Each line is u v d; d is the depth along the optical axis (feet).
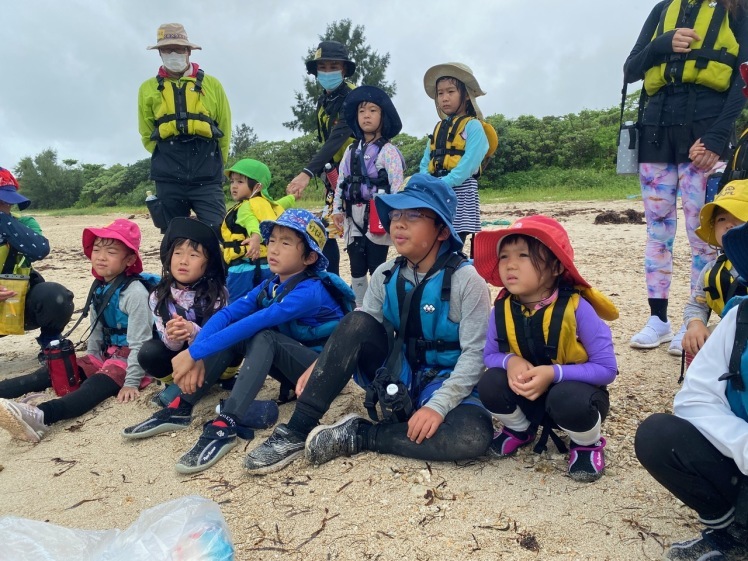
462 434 8.04
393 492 7.70
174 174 17.08
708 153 11.03
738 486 5.78
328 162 16.11
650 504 7.16
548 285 7.89
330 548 6.72
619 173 12.97
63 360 11.18
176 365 9.53
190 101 16.61
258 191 14.65
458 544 6.64
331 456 8.54
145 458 9.15
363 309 9.62
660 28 12.01
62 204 147.33
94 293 12.06
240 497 7.86
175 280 10.98
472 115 14.57
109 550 5.24
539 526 6.86
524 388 7.56
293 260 10.01
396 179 13.93
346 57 16.25
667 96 12.05
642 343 12.27
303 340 10.51
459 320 8.73
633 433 8.80
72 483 8.58
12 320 13.17
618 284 18.30
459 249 8.98
